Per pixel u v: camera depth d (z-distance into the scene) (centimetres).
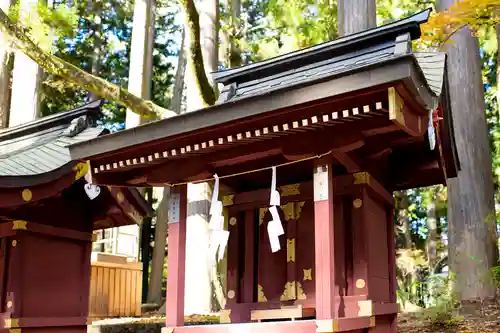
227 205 574
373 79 356
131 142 473
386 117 400
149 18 1456
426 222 2130
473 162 912
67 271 660
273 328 429
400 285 1196
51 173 593
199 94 913
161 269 1714
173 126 449
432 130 423
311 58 548
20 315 600
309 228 526
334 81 372
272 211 452
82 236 678
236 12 1700
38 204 631
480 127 934
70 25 895
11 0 1157
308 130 435
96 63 1877
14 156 644
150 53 1605
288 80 544
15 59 1155
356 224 494
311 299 507
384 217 563
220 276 1120
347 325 425
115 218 717
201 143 457
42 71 1193
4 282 618
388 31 502
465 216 895
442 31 753
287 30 1380
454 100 948
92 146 496
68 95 1753
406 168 576
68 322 641
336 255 493
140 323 838
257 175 559
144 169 531
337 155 440
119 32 2112
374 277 502
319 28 1269
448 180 932
